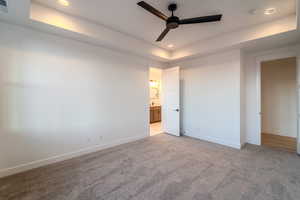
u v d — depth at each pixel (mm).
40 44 2549
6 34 2252
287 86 4297
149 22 2807
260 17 2564
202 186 1990
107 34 3006
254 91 3633
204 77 4078
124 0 2164
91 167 2516
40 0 2160
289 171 2363
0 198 1756
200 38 3479
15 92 2330
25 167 2406
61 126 2789
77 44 2982
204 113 4105
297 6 1815
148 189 1933
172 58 4363
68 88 2873
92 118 3221
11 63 2295
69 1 2182
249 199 1738
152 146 3568
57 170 2412
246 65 3727
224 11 2398
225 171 2375
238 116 3455
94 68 3238
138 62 4109
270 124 4621
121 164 2625
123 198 1769
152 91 7156
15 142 2330
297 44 3062
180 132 4746
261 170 2398
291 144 3668
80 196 1798
